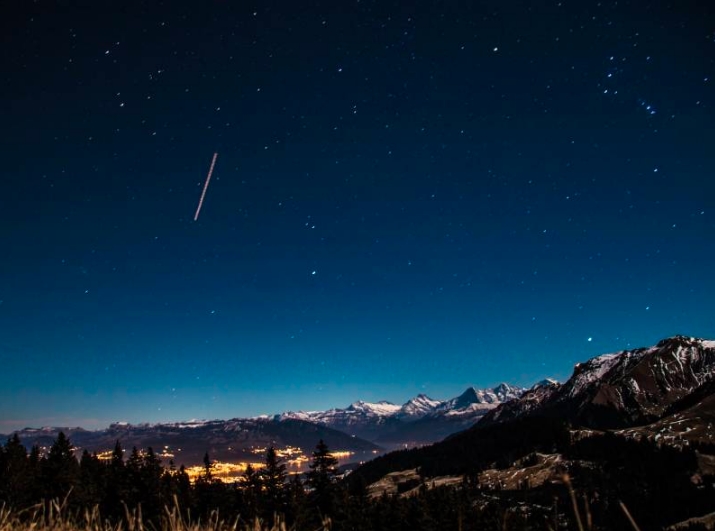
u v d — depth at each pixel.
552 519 2.31
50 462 49.38
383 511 58.06
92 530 4.90
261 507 47.59
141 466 55.78
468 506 53.62
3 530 4.85
